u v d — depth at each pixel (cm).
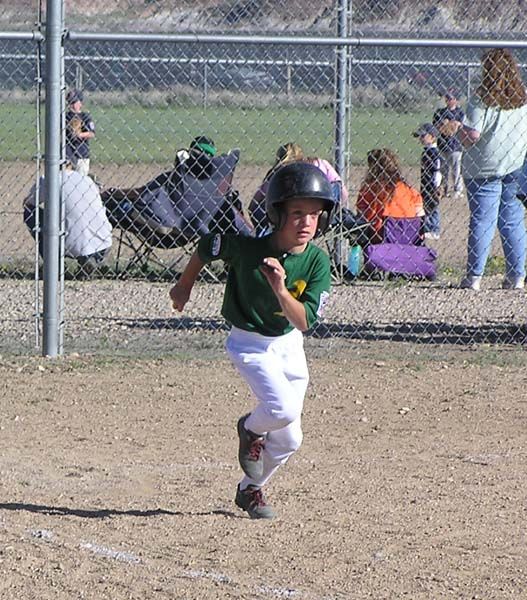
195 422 1995
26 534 1406
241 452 1438
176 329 2716
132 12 3338
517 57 3766
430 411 2088
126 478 1669
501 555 1355
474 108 2911
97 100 5278
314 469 1727
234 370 2358
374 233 3303
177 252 3706
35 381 2228
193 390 2200
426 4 3194
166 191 3203
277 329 1395
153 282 3284
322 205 1354
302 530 1440
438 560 1333
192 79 5153
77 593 1215
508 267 3191
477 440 1908
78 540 1387
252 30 3219
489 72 2870
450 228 4278
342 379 2298
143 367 2358
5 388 2173
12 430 1925
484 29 3228
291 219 1338
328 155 5053
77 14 3344
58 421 1986
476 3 3216
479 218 3102
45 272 2397
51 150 2352
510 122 2939
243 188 4906
